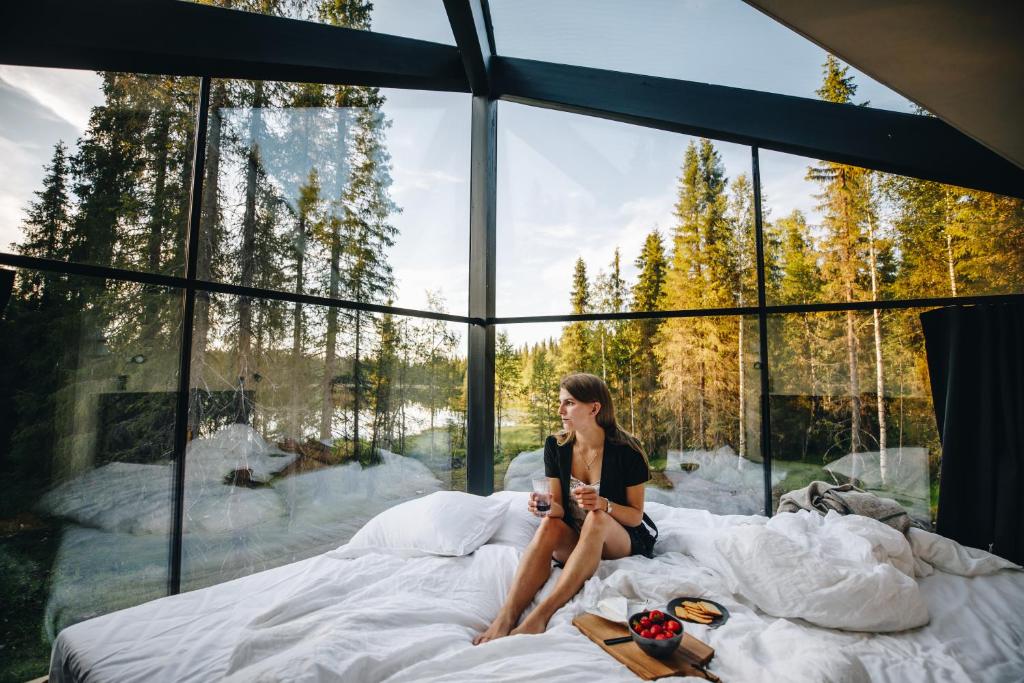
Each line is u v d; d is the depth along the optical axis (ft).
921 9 4.46
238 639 4.32
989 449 7.86
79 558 6.52
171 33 7.45
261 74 8.70
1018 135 6.13
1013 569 6.57
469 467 12.25
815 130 9.90
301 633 4.38
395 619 4.72
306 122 9.40
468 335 12.50
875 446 9.16
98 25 6.77
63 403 6.48
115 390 6.93
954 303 8.76
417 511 7.43
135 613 5.10
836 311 9.66
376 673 3.87
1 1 6.16
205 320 7.88
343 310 9.83
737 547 5.84
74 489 6.52
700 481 10.48
